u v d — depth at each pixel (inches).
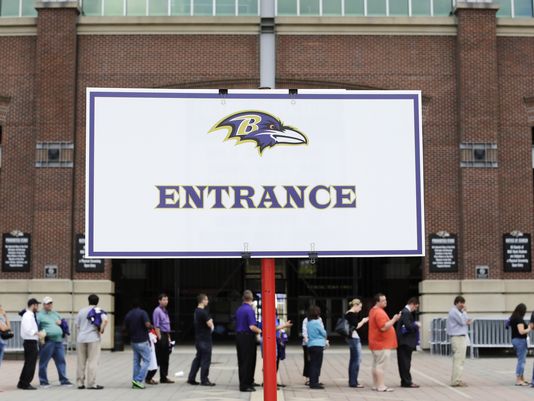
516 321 661.9
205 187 367.6
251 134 370.6
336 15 1100.5
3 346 638.5
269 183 369.7
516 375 698.2
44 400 552.4
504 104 1090.7
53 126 1063.0
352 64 1086.4
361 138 372.8
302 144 371.9
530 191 1080.8
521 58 1097.4
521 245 1069.1
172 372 780.6
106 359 948.0
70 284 1040.8
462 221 1062.4
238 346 611.5
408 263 1298.0
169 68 1082.1
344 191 370.6
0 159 1072.8
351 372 645.3
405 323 645.9
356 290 1198.9
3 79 1080.2
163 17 1082.1
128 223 363.3
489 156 1070.4
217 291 1293.1
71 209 1053.8
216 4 1104.2
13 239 1057.5
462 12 1083.9
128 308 1295.5
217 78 1079.0
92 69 1080.8
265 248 368.2
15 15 1107.3
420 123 374.6
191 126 368.8
